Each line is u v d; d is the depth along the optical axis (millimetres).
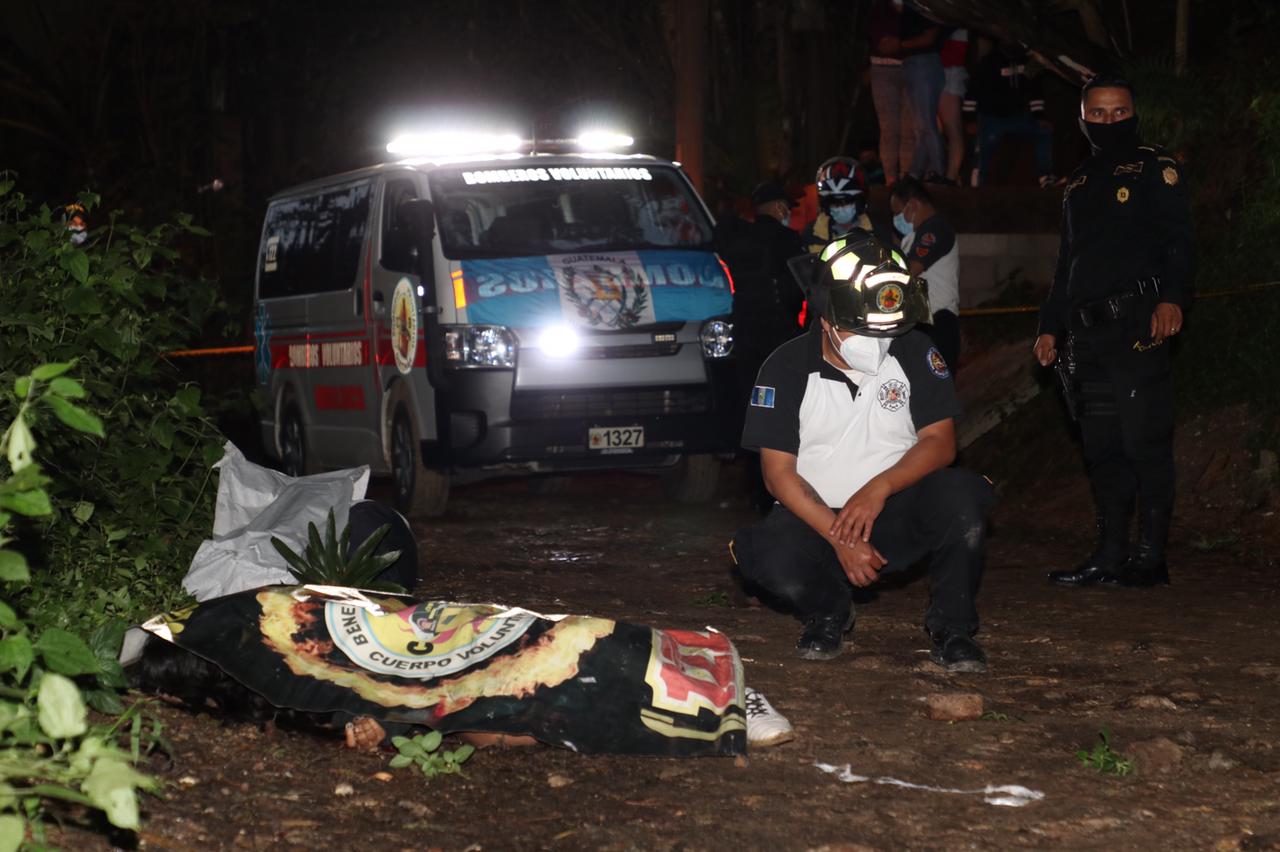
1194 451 9500
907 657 5840
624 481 12445
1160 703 5047
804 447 5461
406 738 4359
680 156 14320
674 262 10133
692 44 14172
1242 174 10602
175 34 24734
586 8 20547
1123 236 7070
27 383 2844
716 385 10062
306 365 11969
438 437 9766
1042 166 14430
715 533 9477
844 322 5203
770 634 6320
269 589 4715
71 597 5488
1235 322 9617
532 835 3795
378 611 4629
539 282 9828
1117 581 7359
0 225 5898
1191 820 3928
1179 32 11812
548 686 4398
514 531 9633
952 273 8797
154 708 4559
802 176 17094
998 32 12445
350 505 5855
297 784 4074
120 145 24062
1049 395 10664
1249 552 8164
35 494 2799
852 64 18219
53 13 24562
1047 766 4410
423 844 3709
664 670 4465
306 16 22875
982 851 3715
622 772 4273
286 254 12633
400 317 10219
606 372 9820
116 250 6168
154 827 3652
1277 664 5668
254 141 24578
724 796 4102
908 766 4395
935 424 5379
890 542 5559
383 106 22594
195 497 6352
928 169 14008
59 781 2998
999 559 8320
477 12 21500
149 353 6418
